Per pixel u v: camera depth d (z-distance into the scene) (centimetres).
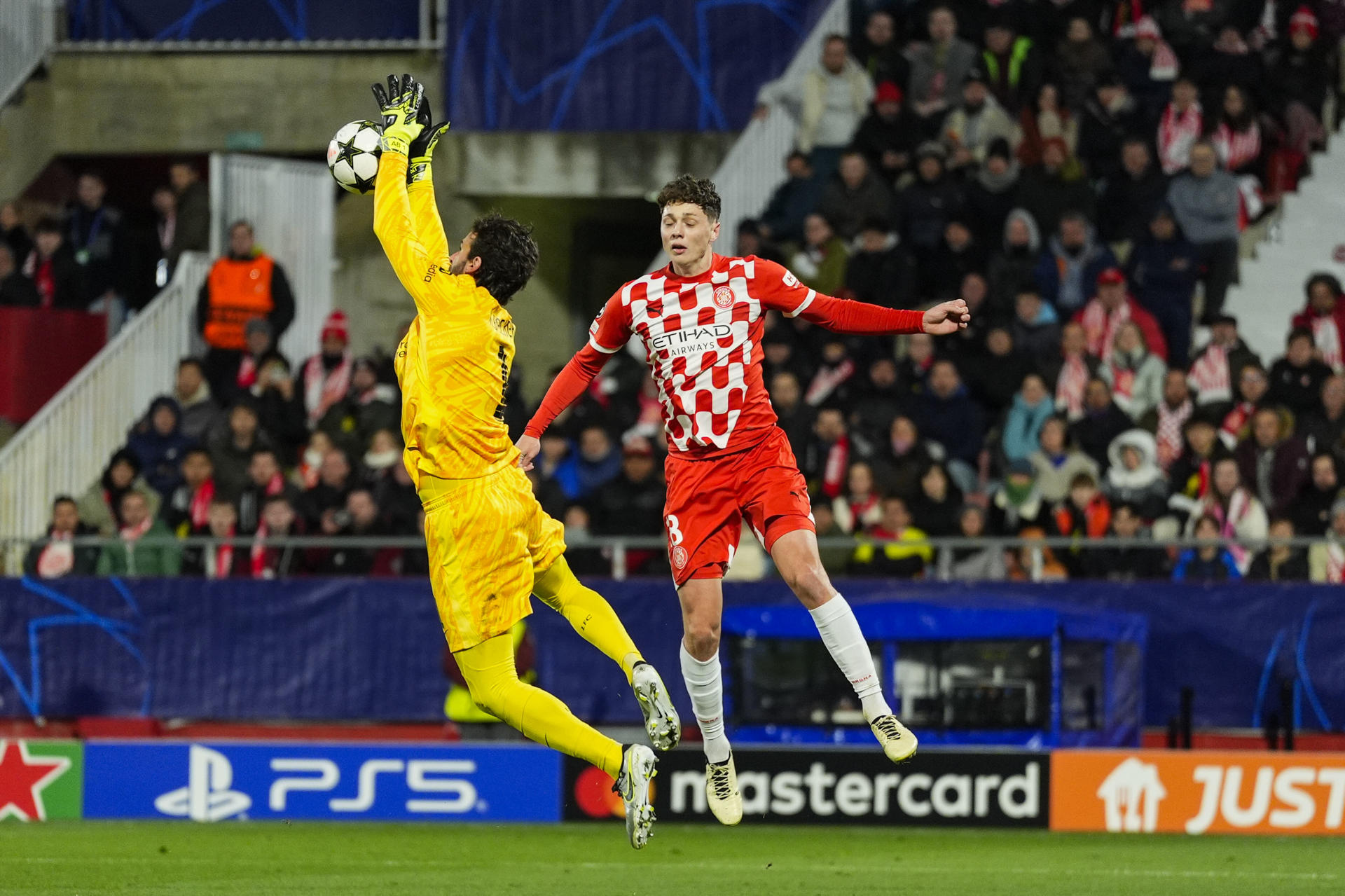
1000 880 2764
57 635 4031
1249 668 3781
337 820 3591
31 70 5841
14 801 3619
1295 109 5244
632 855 3100
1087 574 3972
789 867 2930
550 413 2250
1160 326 4775
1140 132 5147
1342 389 4309
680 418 2197
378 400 4488
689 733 3866
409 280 2156
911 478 4159
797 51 5475
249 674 3978
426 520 2186
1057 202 4869
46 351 5153
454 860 3025
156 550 4166
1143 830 3422
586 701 3900
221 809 3597
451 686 3925
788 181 5119
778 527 2173
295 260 5241
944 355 4634
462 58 5638
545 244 5944
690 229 2166
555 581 2250
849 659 2170
